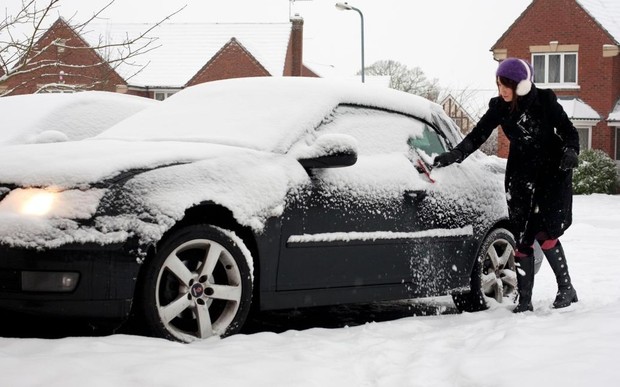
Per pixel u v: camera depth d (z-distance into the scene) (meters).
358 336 4.88
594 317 4.67
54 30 8.59
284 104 5.53
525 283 5.95
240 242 4.75
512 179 5.89
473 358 3.96
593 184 31.66
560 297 6.06
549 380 3.56
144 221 4.36
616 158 35.16
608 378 3.53
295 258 5.02
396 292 5.62
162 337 4.46
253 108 5.61
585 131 35.16
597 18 35.16
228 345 4.39
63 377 3.58
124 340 4.25
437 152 6.21
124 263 4.29
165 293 4.56
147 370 3.70
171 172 4.57
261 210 4.82
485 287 6.32
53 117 8.88
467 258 6.12
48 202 4.27
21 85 8.59
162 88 46.28
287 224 4.96
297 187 5.03
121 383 3.57
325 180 5.21
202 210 4.71
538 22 35.88
